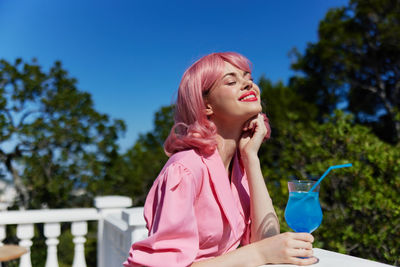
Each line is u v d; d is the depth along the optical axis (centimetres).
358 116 978
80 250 305
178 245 112
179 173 121
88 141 798
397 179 269
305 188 122
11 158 745
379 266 112
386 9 860
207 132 134
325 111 984
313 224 121
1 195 756
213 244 130
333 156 305
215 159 136
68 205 782
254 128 152
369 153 288
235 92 134
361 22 912
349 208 280
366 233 262
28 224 290
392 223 255
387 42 864
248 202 153
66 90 786
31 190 756
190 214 116
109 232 302
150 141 940
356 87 973
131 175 877
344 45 935
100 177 798
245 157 148
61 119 768
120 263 275
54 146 767
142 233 243
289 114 397
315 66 987
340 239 269
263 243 116
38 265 561
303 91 986
